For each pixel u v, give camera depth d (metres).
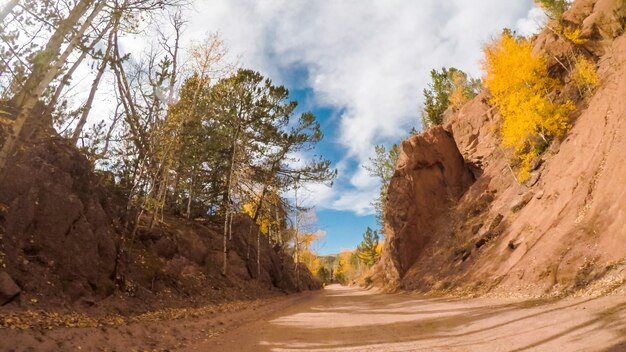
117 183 20.86
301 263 64.25
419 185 39.03
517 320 8.06
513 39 25.02
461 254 25.25
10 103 10.71
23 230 9.73
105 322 8.97
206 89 21.27
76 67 10.28
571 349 4.82
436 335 7.86
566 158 18.89
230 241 29.77
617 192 11.88
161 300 14.22
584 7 28.45
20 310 7.66
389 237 39.91
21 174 10.27
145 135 17.80
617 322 5.64
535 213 18.36
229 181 27.42
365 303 21.25
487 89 37.00
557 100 24.88
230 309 16.48
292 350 7.42
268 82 30.56
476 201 30.69
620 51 21.12
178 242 22.64
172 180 29.45
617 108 15.69
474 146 37.09
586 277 10.27
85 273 11.01
